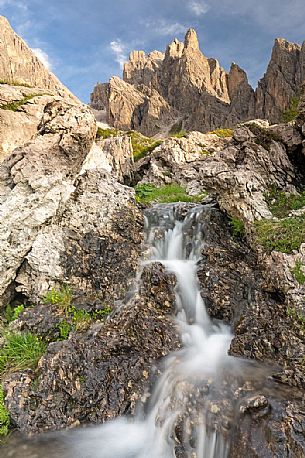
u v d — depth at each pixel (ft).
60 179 40.06
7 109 50.78
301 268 26.20
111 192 41.29
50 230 36.91
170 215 42.06
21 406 24.40
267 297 27.43
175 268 33.81
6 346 29.91
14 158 41.75
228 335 28.94
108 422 23.75
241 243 34.12
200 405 20.99
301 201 37.19
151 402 23.76
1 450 22.17
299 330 23.52
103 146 87.51
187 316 30.58
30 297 34.71
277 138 44.98
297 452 17.04
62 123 45.65
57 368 25.91
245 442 18.42
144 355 26.68
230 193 35.81
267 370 23.21
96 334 27.96
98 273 35.83
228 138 93.61
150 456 21.09
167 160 79.30
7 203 36.40
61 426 23.63
